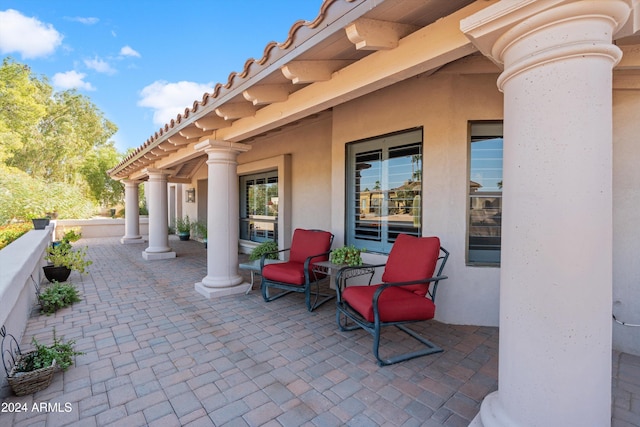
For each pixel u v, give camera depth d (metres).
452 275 3.52
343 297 3.19
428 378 2.46
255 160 7.34
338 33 2.09
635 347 2.84
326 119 5.50
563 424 1.45
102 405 2.13
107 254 8.34
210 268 4.75
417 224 3.90
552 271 1.44
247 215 8.25
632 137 2.81
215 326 3.48
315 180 5.75
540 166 1.46
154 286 5.17
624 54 2.43
